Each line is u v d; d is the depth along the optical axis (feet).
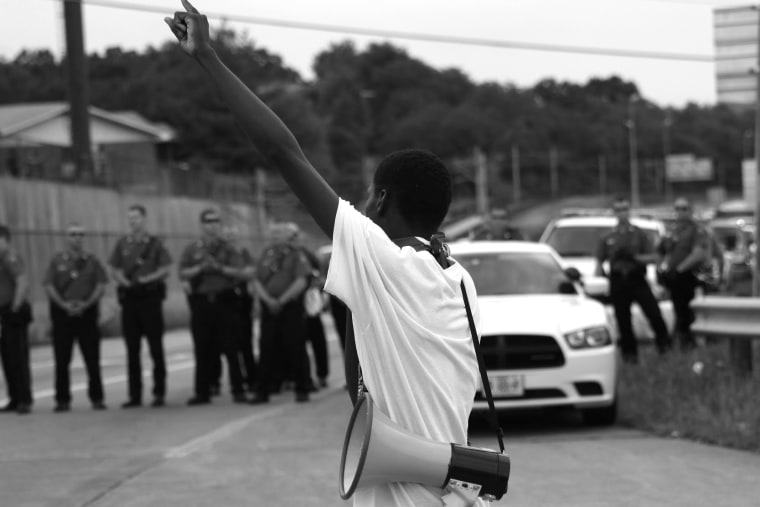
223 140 235.20
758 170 70.03
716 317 40.57
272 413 41.55
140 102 254.68
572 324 35.17
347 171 328.29
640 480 26.94
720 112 520.83
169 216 131.95
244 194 167.73
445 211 11.18
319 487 26.94
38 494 26.81
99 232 110.63
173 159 230.89
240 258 45.93
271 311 44.91
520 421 38.52
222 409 43.52
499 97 475.72
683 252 48.85
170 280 127.65
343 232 10.21
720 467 28.50
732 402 34.76
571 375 34.65
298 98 281.95
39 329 89.30
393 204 11.03
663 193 468.75
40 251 97.35
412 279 10.30
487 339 34.60
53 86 278.05
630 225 46.75
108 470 30.01
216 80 10.20
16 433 37.55
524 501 24.75
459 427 10.50
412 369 10.28
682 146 488.02
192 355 73.36
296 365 45.06
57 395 44.29
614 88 573.74
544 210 353.92
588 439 33.73
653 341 52.60
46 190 100.22
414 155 11.05
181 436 36.09
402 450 9.96
